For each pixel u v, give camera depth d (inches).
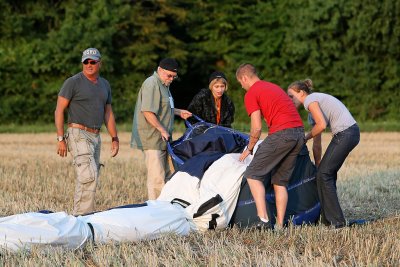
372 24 5196.9
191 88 5979.3
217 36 5743.1
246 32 5713.6
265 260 908.6
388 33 5216.5
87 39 5172.2
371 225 1210.0
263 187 1161.4
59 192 1720.0
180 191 1214.9
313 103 1222.9
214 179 1206.9
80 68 5251.0
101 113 1314.0
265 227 1179.3
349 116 1241.4
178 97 5999.0
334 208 1230.9
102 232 1058.1
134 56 5497.1
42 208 1441.9
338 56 5359.3
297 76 5610.2
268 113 1162.0
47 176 2042.3
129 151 2957.7
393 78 5364.2
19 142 3558.1
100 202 1573.6
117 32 5398.6
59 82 5231.3
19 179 1942.7
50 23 5442.9
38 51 5187.0
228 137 1326.3
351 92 5388.8
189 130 1365.7
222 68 5802.2
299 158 1252.5
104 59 5187.0
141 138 1359.5
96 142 1312.7
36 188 1777.8
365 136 4003.4
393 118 5349.4
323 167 1234.6
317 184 1243.2
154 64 5492.1
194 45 5767.7
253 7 5669.3
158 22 5634.8
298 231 1125.1
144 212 1108.5
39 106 5157.5
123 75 5472.4
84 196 1288.1
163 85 1362.0
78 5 5315.0
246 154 1188.5
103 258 946.1
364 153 2878.9
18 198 1581.0
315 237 1074.1
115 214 1088.8
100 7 5270.7
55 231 1008.9
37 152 2886.3
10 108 5078.7
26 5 5349.4
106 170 2166.6
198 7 5777.6
